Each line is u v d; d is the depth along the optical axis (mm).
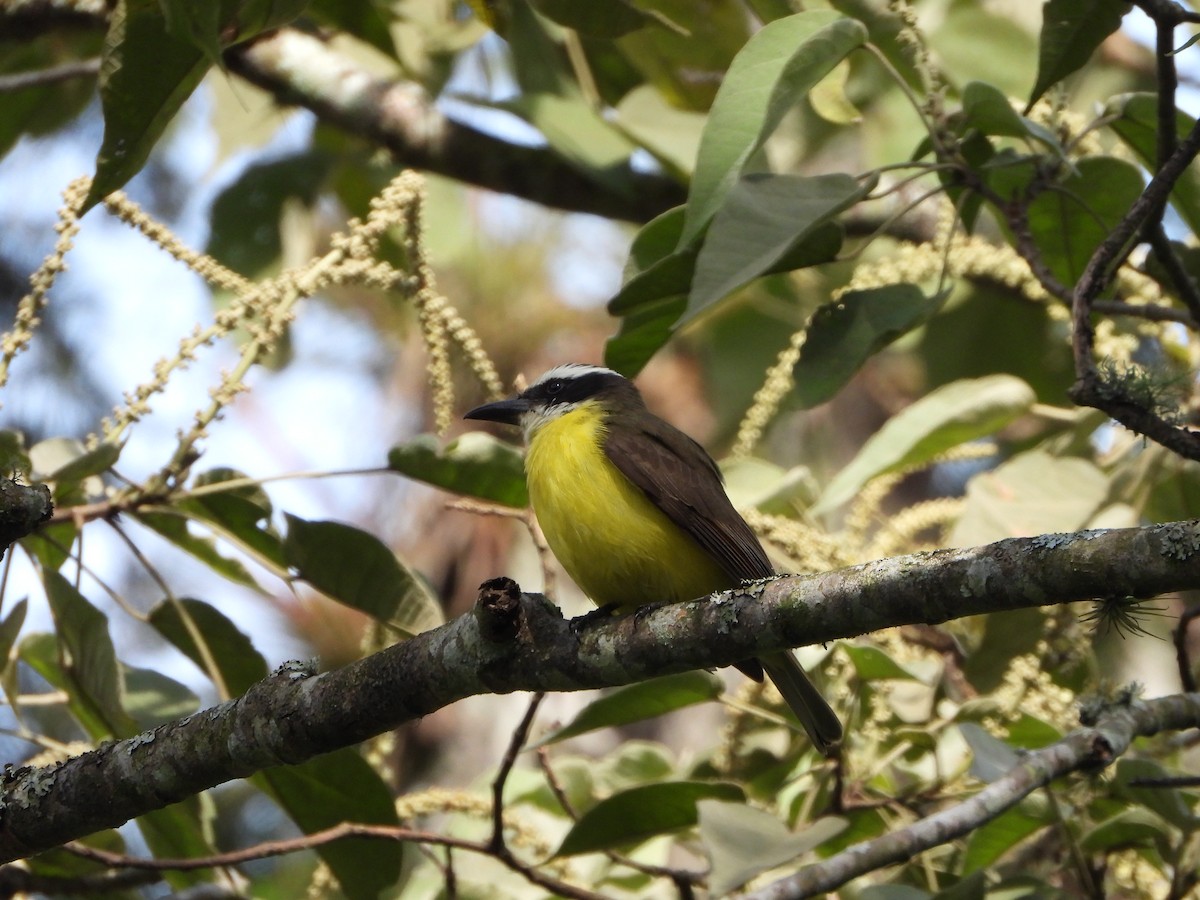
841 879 7594
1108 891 9984
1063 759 7914
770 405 10383
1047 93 9859
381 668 7035
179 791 7184
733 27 11992
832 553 9805
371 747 10359
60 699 9648
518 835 9750
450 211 14906
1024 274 10891
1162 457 10688
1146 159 9391
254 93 14211
